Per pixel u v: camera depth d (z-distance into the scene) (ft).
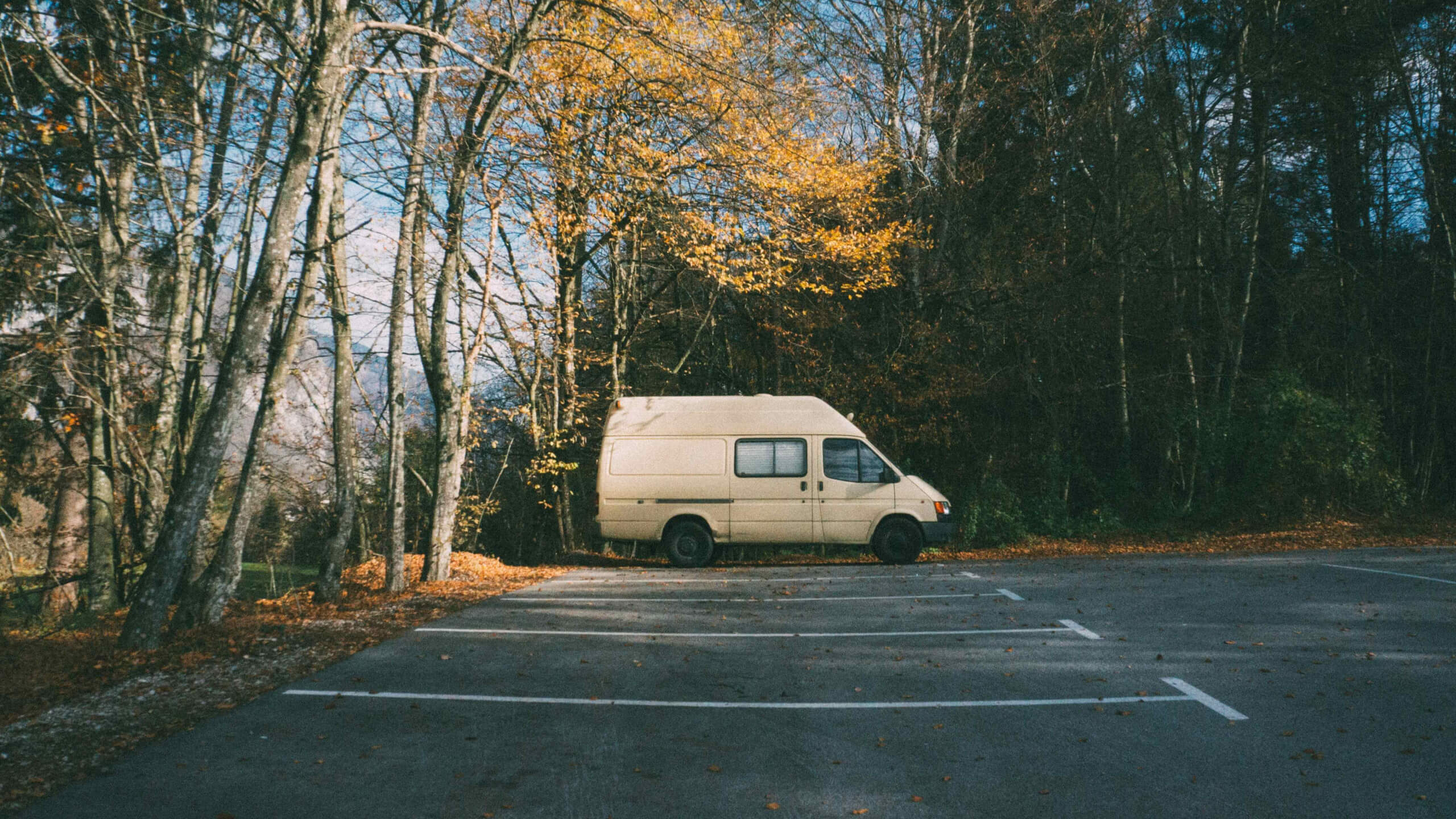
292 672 23.48
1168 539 66.95
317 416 54.19
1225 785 15.26
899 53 70.08
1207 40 78.89
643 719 19.51
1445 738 17.46
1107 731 18.42
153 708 20.07
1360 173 82.79
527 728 18.81
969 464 72.08
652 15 44.24
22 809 14.30
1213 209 81.82
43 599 46.09
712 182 50.24
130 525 45.21
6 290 38.14
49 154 36.94
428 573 44.83
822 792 15.17
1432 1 75.25
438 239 43.98
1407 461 80.74
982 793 15.07
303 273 32.55
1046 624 30.12
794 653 26.20
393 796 14.94
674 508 52.65
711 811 14.37
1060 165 78.07
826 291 61.87
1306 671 22.94
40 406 41.55
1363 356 79.25
